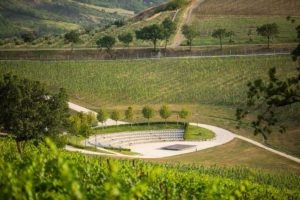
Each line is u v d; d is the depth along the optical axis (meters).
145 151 121.50
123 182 22.80
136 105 169.12
